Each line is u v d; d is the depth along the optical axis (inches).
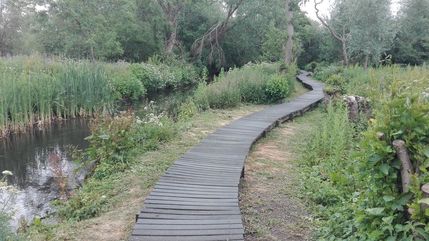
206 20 1422.2
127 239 189.5
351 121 396.5
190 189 236.4
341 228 175.0
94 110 629.3
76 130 520.1
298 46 1385.3
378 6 1064.8
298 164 307.9
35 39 1182.9
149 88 944.9
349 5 1134.4
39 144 448.8
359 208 150.3
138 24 1228.5
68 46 978.1
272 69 850.1
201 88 637.3
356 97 411.5
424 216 117.6
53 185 315.0
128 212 222.5
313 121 504.4
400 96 137.3
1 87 498.3
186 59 1323.8
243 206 225.1
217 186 241.9
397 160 131.6
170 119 455.8
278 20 1331.2
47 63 742.5
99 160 321.4
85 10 976.3
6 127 491.2
